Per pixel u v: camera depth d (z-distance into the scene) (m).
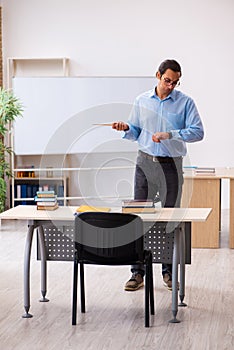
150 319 4.83
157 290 5.61
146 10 9.79
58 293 5.52
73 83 9.55
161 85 5.33
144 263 4.62
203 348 4.24
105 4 9.81
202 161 9.96
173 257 4.79
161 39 9.81
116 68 9.88
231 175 7.36
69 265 6.55
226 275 6.18
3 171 8.98
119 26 9.83
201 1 9.73
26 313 4.89
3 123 8.88
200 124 5.36
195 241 7.41
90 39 9.85
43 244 5.20
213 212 7.34
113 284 5.84
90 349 4.22
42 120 9.55
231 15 9.71
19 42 9.86
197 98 9.87
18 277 6.06
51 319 4.83
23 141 9.57
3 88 8.97
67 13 9.83
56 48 9.87
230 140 9.88
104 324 4.72
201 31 9.77
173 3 9.76
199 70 9.82
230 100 9.83
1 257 6.91
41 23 9.84
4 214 4.80
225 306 5.17
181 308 5.11
